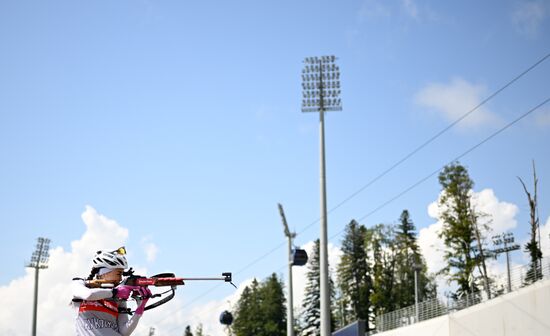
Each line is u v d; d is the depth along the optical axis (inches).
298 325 3722.9
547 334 1315.2
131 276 226.8
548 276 1418.6
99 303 219.0
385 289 3166.8
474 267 2246.6
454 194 2341.3
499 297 1475.1
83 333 216.1
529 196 2148.1
